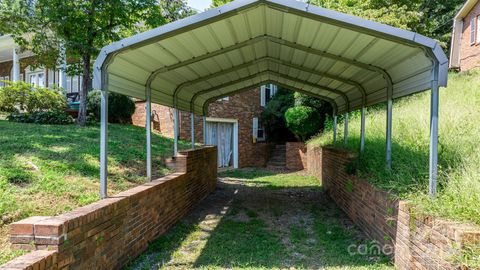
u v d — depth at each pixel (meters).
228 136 16.80
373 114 11.34
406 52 4.34
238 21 4.82
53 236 2.86
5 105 12.87
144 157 7.71
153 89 6.47
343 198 7.48
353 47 4.98
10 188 4.38
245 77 9.04
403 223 3.91
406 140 6.35
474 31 17.36
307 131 16.05
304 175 14.02
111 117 13.21
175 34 4.45
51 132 8.41
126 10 10.55
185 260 4.55
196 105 9.97
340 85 8.12
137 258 4.57
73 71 11.91
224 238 5.55
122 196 4.32
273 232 5.92
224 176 13.68
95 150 6.96
